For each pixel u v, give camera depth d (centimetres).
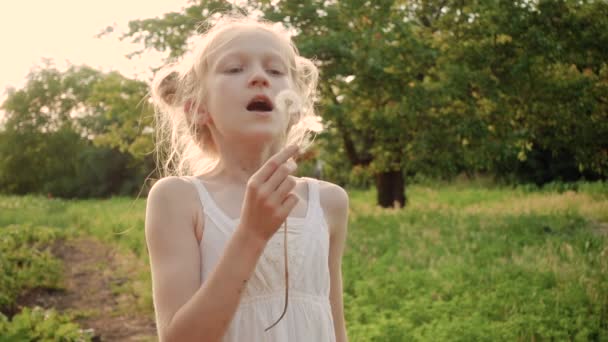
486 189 2791
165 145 176
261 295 139
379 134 1577
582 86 1619
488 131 1528
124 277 1062
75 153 5003
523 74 1564
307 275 146
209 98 141
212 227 139
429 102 1486
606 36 1648
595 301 618
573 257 862
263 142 137
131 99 1745
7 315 828
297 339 140
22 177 5144
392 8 1630
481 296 644
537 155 3100
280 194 111
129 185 4309
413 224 1331
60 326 581
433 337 513
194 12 1497
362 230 1238
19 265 1056
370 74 1438
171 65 167
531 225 1220
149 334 709
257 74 133
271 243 141
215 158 161
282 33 151
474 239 1059
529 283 723
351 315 625
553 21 1659
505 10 1591
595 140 1711
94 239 1606
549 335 531
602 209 1420
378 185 1938
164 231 137
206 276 137
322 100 1457
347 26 1508
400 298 681
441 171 1571
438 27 1717
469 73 1530
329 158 2127
